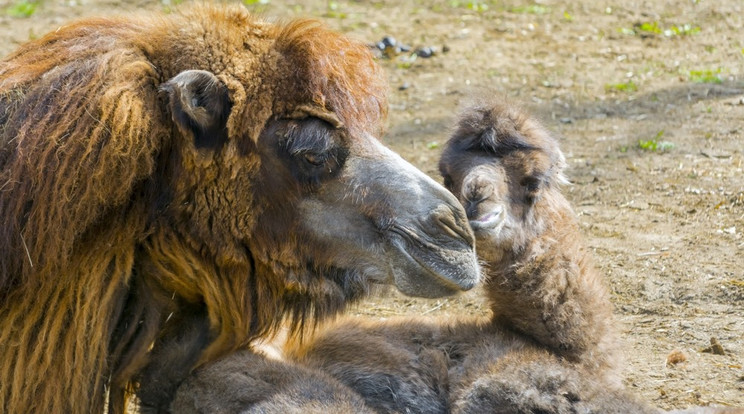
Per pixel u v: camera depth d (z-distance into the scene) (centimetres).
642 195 1855
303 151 948
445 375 1139
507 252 1135
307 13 3194
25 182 895
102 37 959
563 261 1161
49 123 903
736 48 2766
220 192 945
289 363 1041
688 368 1298
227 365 1009
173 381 1023
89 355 947
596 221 1755
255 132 939
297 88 952
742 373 1280
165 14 1030
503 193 1123
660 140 2117
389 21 3125
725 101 2344
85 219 902
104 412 1024
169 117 931
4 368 941
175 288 989
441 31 3019
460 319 1245
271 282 988
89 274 929
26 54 973
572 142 2145
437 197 972
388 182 970
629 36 2919
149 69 937
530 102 2428
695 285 1505
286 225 970
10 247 902
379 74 1027
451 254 964
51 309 928
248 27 980
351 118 969
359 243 980
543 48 2848
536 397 1012
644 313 1448
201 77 918
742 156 2006
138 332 994
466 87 2567
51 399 946
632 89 2486
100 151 894
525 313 1150
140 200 937
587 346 1148
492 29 3031
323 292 998
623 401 1017
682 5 3169
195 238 954
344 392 998
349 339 1159
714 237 1661
